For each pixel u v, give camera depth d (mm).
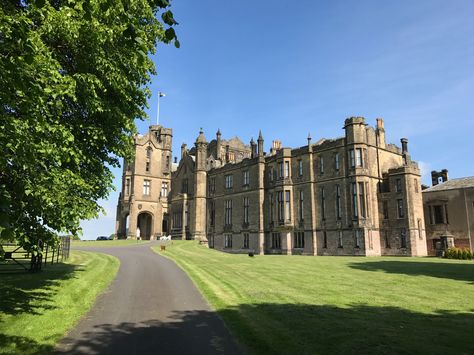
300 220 50344
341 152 47094
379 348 8539
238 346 8742
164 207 74062
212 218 65812
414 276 21328
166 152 76000
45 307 12078
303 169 51062
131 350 8477
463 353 8258
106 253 36938
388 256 43562
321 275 21781
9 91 7770
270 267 26234
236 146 80625
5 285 15539
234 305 13039
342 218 45844
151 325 10570
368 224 43969
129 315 11750
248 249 56719
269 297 14594
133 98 15508
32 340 8789
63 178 11133
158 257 33406
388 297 14805
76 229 11664
